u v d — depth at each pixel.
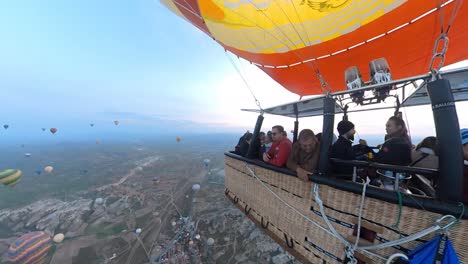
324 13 2.86
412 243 1.38
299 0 2.65
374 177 2.06
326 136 1.97
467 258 1.17
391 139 2.10
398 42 3.30
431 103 1.33
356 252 1.67
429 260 1.24
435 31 2.91
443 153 1.25
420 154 1.97
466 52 3.16
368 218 1.59
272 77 5.42
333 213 1.83
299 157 2.31
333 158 2.04
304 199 2.14
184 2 3.29
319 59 4.11
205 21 3.54
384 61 2.06
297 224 2.24
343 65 4.14
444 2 2.42
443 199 1.26
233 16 3.18
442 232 1.23
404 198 1.40
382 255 1.53
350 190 1.70
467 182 1.43
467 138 1.50
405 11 2.75
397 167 1.50
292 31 3.31
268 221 2.71
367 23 3.05
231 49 4.33
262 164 2.81
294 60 4.38
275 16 3.00
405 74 4.12
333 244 1.85
